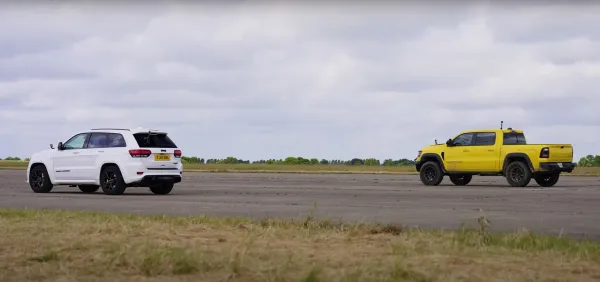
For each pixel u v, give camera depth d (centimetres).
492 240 1138
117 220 1419
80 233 1201
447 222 1581
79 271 862
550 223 1577
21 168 7200
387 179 4331
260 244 1076
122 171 2581
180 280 817
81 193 2725
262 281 807
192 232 1238
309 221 1412
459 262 917
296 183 3691
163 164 2622
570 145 3409
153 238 1148
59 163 2736
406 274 818
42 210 1688
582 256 977
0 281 807
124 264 894
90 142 2689
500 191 2912
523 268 884
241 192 2797
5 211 1609
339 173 5894
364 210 1905
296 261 910
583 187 3319
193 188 3125
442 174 3519
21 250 998
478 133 3453
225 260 891
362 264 878
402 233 1238
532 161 3288
